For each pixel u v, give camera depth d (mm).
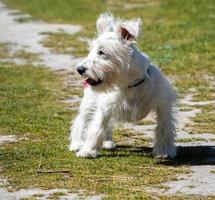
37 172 11469
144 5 40219
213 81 20328
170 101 12266
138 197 9953
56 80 21234
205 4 38156
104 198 9930
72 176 11195
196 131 14586
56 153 12727
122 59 11828
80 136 13109
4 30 33406
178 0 40094
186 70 21922
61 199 9992
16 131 14648
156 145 12422
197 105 17125
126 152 12906
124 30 11898
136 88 11977
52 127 14969
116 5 41469
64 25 34906
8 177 11234
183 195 10078
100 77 11836
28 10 41969
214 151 12867
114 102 12102
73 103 17875
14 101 17969
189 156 12500
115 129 14859
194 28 30906
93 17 37469
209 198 9914
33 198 10062
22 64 24266
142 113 12234
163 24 32688
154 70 12164
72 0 45531
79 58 25438
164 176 11109
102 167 11695
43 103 17828
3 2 47312
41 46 28391
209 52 24906
